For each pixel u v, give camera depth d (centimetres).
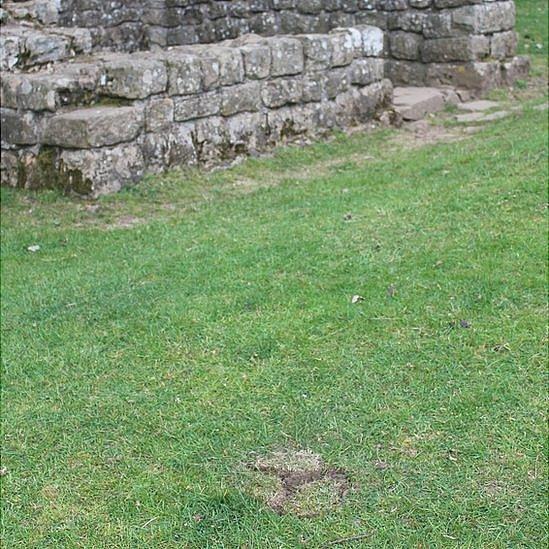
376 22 1251
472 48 1193
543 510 358
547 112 1069
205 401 448
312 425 422
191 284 589
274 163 920
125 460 406
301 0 1280
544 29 1577
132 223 750
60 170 817
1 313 567
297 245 636
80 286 602
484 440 402
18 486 393
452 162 822
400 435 410
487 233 615
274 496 376
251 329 518
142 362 493
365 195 755
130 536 358
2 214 779
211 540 353
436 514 359
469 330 494
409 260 588
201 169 888
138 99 844
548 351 468
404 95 1148
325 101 1008
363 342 493
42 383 478
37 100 824
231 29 1307
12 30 916
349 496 373
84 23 1223
